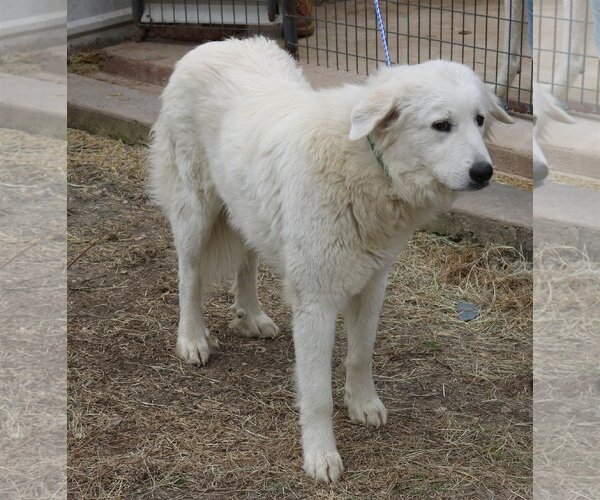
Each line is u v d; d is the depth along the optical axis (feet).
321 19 24.56
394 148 9.71
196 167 12.51
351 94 10.32
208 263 13.14
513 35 18.81
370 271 10.46
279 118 10.92
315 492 10.52
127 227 17.71
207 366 13.20
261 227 11.22
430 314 14.73
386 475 10.80
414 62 22.79
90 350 13.55
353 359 11.55
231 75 12.10
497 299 15.12
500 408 12.21
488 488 10.55
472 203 16.84
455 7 27.45
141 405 12.23
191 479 10.77
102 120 21.70
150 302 14.99
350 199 9.93
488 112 10.00
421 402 12.34
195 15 24.62
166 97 12.73
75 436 11.53
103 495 10.46
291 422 11.86
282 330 14.21
